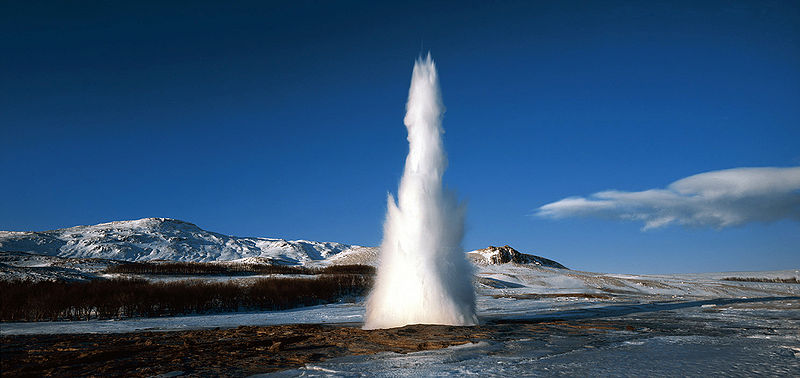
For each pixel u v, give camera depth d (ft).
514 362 43.75
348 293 268.62
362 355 50.60
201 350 57.47
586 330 75.61
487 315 121.60
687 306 151.53
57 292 167.22
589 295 249.75
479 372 38.75
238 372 41.75
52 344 68.74
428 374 38.40
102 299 169.17
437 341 59.77
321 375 39.17
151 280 329.31
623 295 280.92
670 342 57.57
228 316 157.38
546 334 68.95
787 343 55.47
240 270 445.78
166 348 60.18
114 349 59.00
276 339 65.62
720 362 41.78
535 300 206.08
